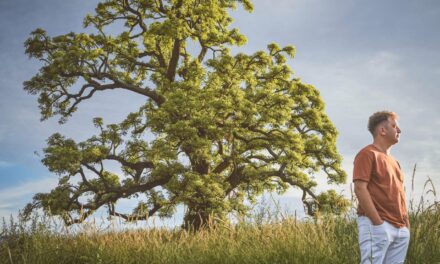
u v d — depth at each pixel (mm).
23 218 7535
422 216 5293
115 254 6988
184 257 6598
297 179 17281
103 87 18250
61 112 18562
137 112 18719
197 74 17656
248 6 19078
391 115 3826
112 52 17969
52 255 7027
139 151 18016
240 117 15953
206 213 14008
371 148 3766
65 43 17594
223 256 6082
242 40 18688
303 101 17688
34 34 17484
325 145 17422
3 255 6852
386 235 3561
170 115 15820
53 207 15219
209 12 17781
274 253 5504
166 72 18891
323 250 5277
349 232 5832
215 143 16938
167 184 14742
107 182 17094
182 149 16078
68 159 15406
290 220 6273
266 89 17578
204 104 15836
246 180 17250
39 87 18047
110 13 19609
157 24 16922
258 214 6668
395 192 3670
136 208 15727
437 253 4781
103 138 17516
